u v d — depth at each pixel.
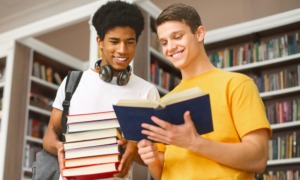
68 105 1.78
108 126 1.49
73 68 5.43
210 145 1.26
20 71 4.40
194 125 1.26
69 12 3.80
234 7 5.09
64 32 6.35
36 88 5.09
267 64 4.33
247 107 1.36
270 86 4.30
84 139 1.50
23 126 4.33
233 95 1.39
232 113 1.39
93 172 1.47
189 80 1.55
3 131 4.11
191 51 1.48
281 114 4.16
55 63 5.22
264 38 4.66
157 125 1.26
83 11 3.67
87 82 1.82
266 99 4.45
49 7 6.01
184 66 1.51
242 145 1.29
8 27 6.45
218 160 1.28
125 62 1.73
